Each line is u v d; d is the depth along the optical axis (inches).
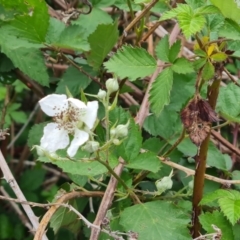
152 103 18.7
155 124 21.4
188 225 18.3
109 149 18.6
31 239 27.1
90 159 17.5
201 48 17.8
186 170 20.1
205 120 17.5
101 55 21.3
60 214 19.4
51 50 22.5
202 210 19.9
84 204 21.1
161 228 18.0
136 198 18.6
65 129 17.3
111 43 21.0
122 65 19.0
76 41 21.7
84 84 22.7
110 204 18.1
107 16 23.0
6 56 23.2
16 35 21.2
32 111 30.7
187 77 21.6
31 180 27.6
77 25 21.9
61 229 24.4
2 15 22.6
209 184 20.9
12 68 23.2
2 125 25.2
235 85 20.6
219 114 20.5
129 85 23.0
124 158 18.8
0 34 21.6
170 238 17.8
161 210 18.3
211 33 18.9
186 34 17.0
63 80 22.9
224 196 18.4
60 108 17.5
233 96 20.5
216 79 18.1
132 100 23.3
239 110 20.4
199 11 17.4
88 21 22.9
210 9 17.3
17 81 27.5
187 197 21.0
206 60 17.7
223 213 18.5
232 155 23.1
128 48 19.2
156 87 18.8
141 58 19.1
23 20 20.8
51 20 22.5
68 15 22.8
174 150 21.1
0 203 28.1
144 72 18.9
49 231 24.3
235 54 19.6
